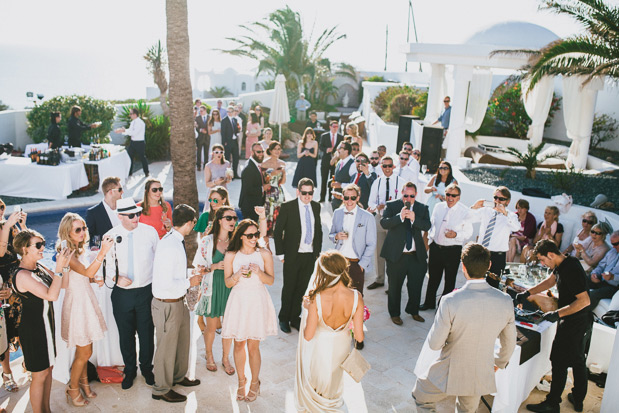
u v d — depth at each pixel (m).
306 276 6.25
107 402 4.73
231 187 12.98
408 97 21.59
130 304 4.71
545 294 5.47
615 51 9.82
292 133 20.12
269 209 8.18
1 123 13.88
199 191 12.41
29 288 4.07
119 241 4.61
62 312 4.49
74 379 4.60
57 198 11.05
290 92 29.38
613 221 8.13
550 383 5.15
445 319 3.83
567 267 4.64
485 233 6.37
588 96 12.73
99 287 4.82
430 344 3.93
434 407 4.19
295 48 30.20
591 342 5.44
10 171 11.06
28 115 14.40
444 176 8.40
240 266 4.70
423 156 13.16
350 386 5.20
